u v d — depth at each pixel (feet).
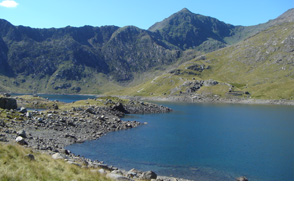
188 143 221.25
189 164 156.46
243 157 177.37
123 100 570.87
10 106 267.18
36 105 442.91
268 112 622.54
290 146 217.36
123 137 232.94
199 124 366.02
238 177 135.13
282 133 293.64
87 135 221.66
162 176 128.16
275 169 150.61
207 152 189.26
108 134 243.81
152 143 213.05
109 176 80.53
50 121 237.66
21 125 203.51
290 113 593.01
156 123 361.10
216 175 137.49
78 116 295.07
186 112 586.04
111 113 413.80
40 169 67.46
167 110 596.70
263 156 180.96
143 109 546.67
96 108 396.57
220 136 265.13
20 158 69.87
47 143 161.17
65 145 176.24
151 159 163.12
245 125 366.43
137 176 106.83
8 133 154.61
